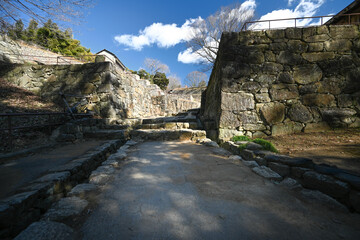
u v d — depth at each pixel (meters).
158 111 14.04
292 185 1.76
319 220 1.23
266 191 1.69
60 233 1.07
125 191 1.71
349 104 4.18
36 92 6.25
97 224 1.19
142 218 1.26
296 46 4.45
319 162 2.20
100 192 1.70
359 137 3.36
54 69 6.35
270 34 4.53
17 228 1.15
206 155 3.05
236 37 4.60
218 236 1.07
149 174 2.17
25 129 3.64
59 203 1.45
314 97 4.32
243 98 4.49
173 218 1.26
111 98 6.10
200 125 5.71
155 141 4.53
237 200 1.51
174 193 1.65
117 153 3.11
